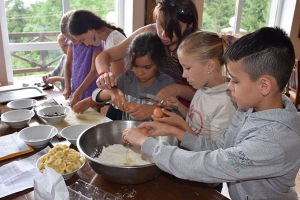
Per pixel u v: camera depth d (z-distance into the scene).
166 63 1.33
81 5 2.64
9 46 2.40
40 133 1.12
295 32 3.61
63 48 2.14
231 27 3.45
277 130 0.64
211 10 3.20
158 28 1.19
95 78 1.87
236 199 0.86
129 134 0.83
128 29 2.74
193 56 0.96
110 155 0.96
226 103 0.99
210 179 0.67
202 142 0.91
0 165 0.92
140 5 2.62
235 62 0.67
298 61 2.50
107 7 2.78
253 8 3.53
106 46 1.75
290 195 0.81
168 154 0.72
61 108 1.39
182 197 0.78
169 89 1.27
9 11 2.33
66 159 0.84
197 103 1.10
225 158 0.66
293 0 3.50
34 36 2.52
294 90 2.65
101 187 0.81
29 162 0.93
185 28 1.18
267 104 0.70
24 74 2.56
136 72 1.28
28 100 1.50
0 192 0.77
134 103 1.25
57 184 0.65
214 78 1.03
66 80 1.96
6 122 1.18
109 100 1.34
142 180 0.79
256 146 0.63
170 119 1.00
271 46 0.64
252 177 0.64
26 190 0.79
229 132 0.87
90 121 1.32
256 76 0.65
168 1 1.12
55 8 2.54
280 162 0.63
